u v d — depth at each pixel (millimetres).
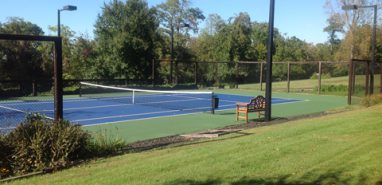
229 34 56906
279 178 7117
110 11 42406
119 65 41719
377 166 7809
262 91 39094
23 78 31766
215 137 12562
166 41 53562
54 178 7535
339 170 7578
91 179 7312
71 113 21094
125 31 42031
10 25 41250
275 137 11172
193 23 68312
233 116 20094
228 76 46781
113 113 21156
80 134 9352
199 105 25469
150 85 38969
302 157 8602
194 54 56844
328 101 29141
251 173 7430
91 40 44250
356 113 17469
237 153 9086
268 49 17062
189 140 12477
